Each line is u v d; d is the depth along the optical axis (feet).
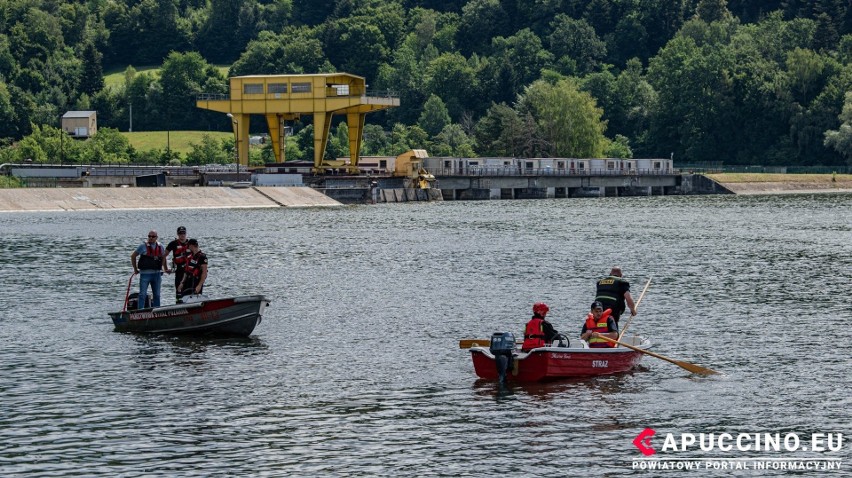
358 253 323.37
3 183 620.49
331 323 189.26
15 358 156.87
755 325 187.62
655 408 129.08
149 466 107.24
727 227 453.99
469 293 229.86
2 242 358.64
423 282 249.96
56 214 526.98
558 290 234.99
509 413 126.52
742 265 291.17
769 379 144.15
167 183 653.30
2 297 223.10
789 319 194.39
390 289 237.04
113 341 171.12
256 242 362.94
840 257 314.76
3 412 125.90
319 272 271.28
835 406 129.80
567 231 426.10
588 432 119.24
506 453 111.65
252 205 620.08
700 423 122.83
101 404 129.70
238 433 118.21
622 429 120.47
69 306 210.18
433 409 128.26
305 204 646.74
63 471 105.60
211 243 358.43
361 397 133.59
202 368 150.10
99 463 107.96
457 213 571.69
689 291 234.99
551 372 141.90
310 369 149.59
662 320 193.57
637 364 153.48
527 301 217.56
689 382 142.61
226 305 172.45
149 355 159.33
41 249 332.80
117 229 420.36
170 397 133.08
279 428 120.06
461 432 118.83
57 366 151.33
